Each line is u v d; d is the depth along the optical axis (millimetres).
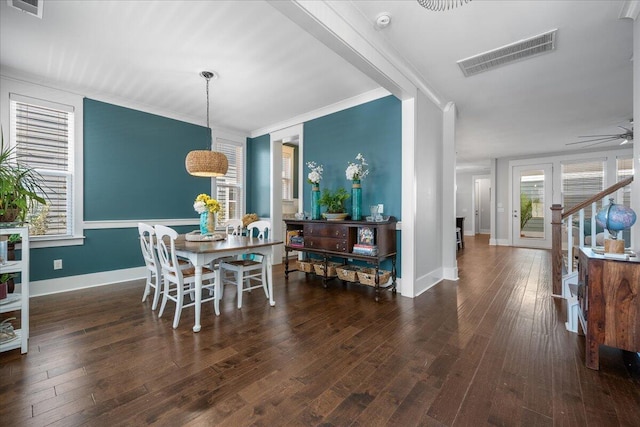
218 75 3133
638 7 1979
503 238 7961
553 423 1298
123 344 2061
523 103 3959
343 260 4004
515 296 3199
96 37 2451
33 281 3197
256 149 5387
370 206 3629
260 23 2266
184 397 1487
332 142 4078
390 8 2104
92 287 3549
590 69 2988
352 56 2281
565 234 6883
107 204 3730
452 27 2311
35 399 1465
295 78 3207
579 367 1757
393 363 1815
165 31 2373
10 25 2285
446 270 4016
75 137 3459
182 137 4492
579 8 2080
